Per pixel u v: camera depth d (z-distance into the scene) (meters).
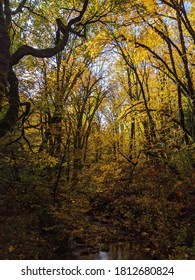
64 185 16.17
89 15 11.71
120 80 26.06
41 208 12.80
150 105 17.98
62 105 13.91
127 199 15.38
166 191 12.71
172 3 14.06
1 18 8.19
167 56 18.56
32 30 14.09
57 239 10.92
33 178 13.47
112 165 18.06
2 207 12.41
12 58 9.47
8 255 8.52
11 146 12.98
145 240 11.83
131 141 20.25
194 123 15.45
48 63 18.17
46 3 12.03
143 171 15.73
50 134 14.27
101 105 32.56
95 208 17.31
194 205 11.71
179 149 14.68
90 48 14.82
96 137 23.84
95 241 11.94
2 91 7.86
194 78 17.27
